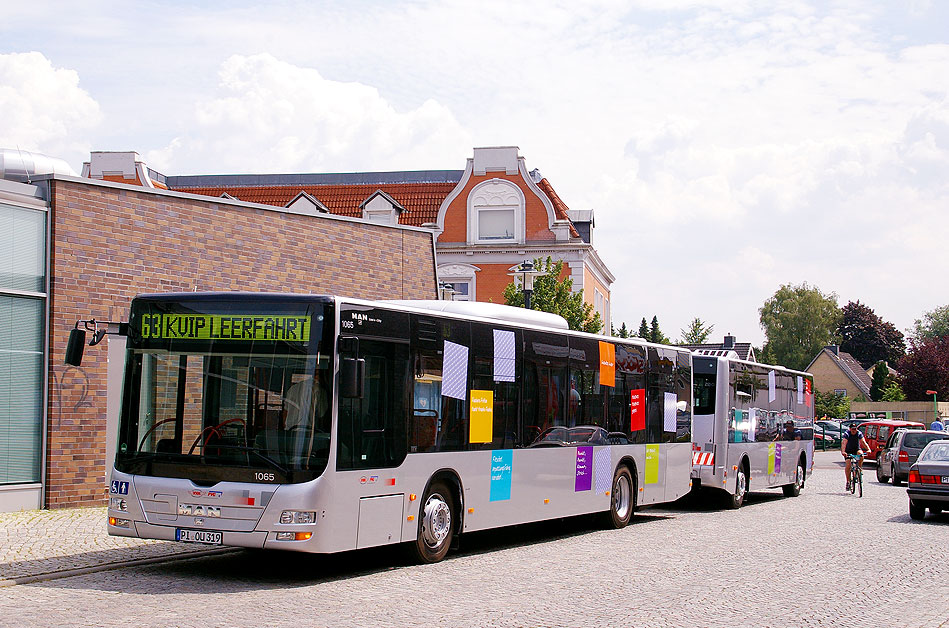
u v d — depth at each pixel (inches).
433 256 1021.2
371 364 465.4
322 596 410.3
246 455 431.8
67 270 690.8
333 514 434.9
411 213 2070.6
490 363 558.3
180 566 484.7
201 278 791.1
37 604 377.1
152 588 419.5
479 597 416.5
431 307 555.8
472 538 652.7
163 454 444.8
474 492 540.1
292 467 427.2
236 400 440.8
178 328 454.6
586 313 1546.5
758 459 965.2
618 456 704.4
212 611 370.9
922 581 486.6
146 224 748.6
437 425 511.2
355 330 455.8
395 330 482.9
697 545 615.2
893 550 602.9
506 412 572.1
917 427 1889.8
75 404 689.6
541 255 2001.7
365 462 456.8
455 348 527.8
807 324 4202.8
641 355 743.1
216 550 530.9
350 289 928.9
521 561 533.3
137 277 740.0
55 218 685.3
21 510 657.6
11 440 657.0
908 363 3272.6
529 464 592.7
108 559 487.8
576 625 362.0
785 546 614.5
